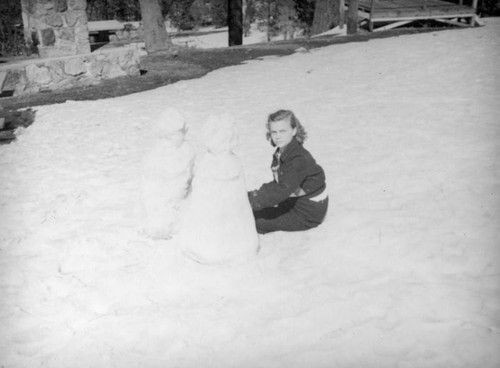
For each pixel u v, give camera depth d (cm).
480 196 445
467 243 364
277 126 362
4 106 948
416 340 266
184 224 375
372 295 309
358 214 431
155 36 1789
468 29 1530
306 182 388
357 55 1230
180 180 405
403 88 874
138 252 398
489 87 817
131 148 700
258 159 602
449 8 1792
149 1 1756
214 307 317
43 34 1241
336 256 364
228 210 359
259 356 268
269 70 1162
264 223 404
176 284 347
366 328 279
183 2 3981
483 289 306
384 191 480
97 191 550
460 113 706
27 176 625
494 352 251
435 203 441
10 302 350
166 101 941
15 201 547
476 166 516
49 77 1090
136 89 1073
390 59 1131
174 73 1221
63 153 702
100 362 278
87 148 714
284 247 384
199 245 362
